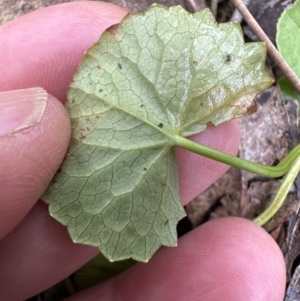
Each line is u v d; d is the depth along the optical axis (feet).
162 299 0.26
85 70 0.20
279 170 0.24
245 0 0.35
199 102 0.22
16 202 0.20
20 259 0.25
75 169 0.21
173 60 0.21
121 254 0.21
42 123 0.19
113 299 0.27
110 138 0.21
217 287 0.25
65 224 0.20
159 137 0.21
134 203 0.21
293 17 0.28
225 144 0.26
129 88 0.21
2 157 0.19
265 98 0.33
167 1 0.34
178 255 0.26
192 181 0.26
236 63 0.22
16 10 0.32
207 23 0.21
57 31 0.25
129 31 0.20
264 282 0.25
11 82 0.25
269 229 0.32
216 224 0.27
